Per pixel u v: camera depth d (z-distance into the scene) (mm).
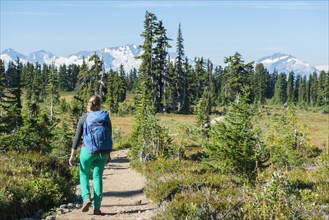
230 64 81062
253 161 13031
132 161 26125
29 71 151500
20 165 11367
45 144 22422
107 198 11445
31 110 24531
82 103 36438
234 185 10797
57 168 12578
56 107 101125
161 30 83125
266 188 6402
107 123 7855
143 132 26469
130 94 170750
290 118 31594
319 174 14172
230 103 14219
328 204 8281
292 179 11586
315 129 55750
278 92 173750
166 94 95875
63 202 9977
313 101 169500
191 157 26672
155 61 84250
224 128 13562
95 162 7980
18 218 8453
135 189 13406
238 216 6566
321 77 159500
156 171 18875
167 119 75625
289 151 21891
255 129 14031
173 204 8000
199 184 10672
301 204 7246
